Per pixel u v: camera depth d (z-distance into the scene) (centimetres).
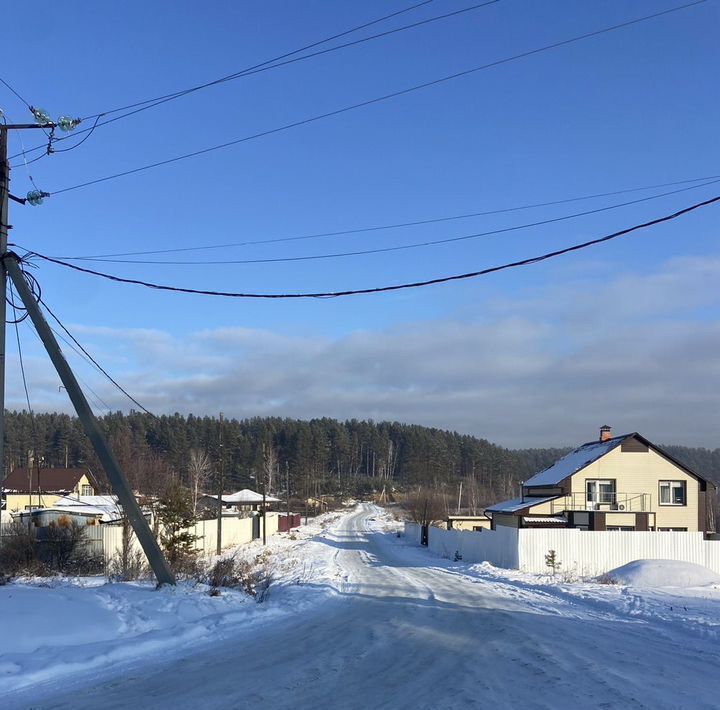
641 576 2242
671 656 1014
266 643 1104
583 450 5062
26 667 846
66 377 1404
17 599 1100
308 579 2427
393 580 2445
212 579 1708
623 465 4525
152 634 1091
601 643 1118
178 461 9794
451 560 3872
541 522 4159
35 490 6831
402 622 1355
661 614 1468
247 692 773
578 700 732
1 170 1382
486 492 13225
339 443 17100
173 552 2580
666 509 4478
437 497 9281
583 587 2094
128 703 723
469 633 1212
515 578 2528
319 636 1176
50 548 2250
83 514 3403
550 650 1036
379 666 923
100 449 1419
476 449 16150
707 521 4553
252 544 5519
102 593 1273
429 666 921
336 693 771
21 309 1439
